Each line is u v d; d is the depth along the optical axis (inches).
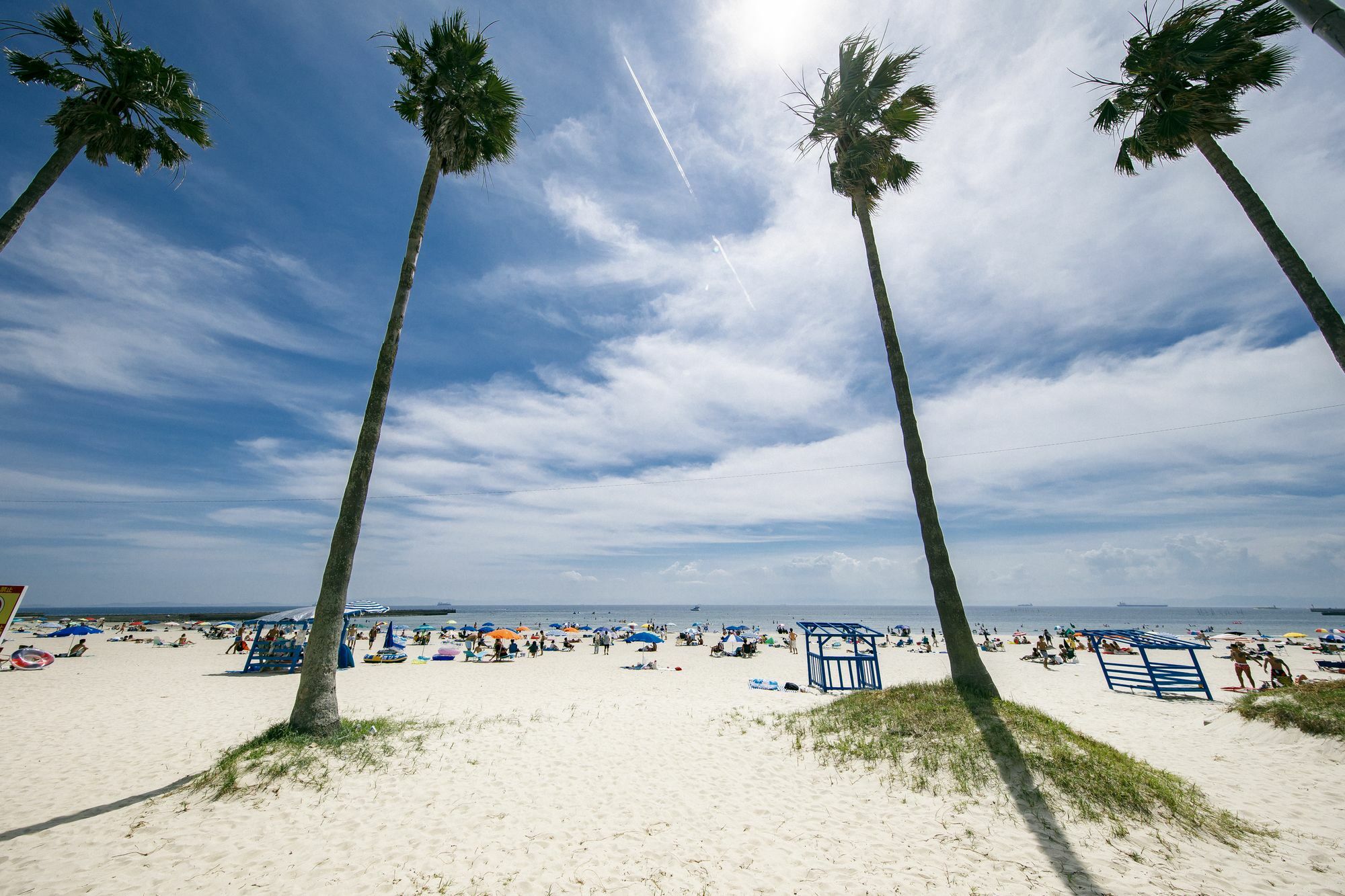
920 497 430.6
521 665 1075.3
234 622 3257.9
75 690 649.0
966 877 207.3
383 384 415.2
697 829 253.8
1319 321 293.6
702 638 1868.8
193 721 493.4
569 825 258.8
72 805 280.7
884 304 472.7
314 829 251.0
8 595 287.4
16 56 399.5
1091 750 309.6
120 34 417.7
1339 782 322.0
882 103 523.5
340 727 376.5
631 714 522.0
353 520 393.4
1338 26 131.5
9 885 202.1
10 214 344.8
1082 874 207.8
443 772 329.1
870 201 534.0
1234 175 350.9
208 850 230.5
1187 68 373.4
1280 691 475.5
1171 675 657.6
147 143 447.8
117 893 198.4
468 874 214.2
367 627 2554.1
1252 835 247.6
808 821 260.1
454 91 468.1
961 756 306.5
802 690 703.7
